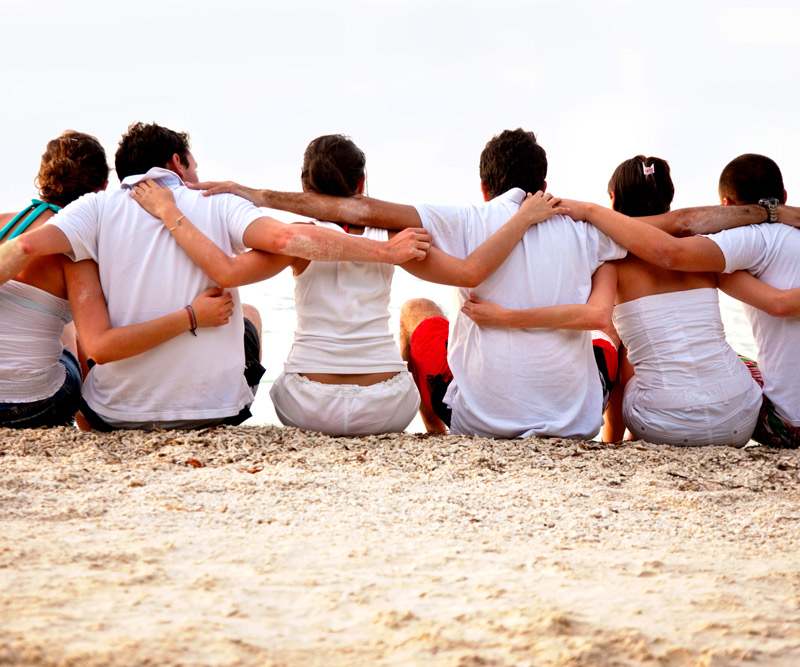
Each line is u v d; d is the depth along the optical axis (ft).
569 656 5.38
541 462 11.14
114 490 9.09
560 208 12.81
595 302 12.57
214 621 5.66
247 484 9.52
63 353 12.84
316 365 12.23
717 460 11.76
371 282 12.34
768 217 13.14
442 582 6.72
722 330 13.15
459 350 13.07
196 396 11.93
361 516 8.62
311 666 5.12
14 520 7.89
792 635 5.96
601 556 7.68
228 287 11.86
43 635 5.23
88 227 11.52
